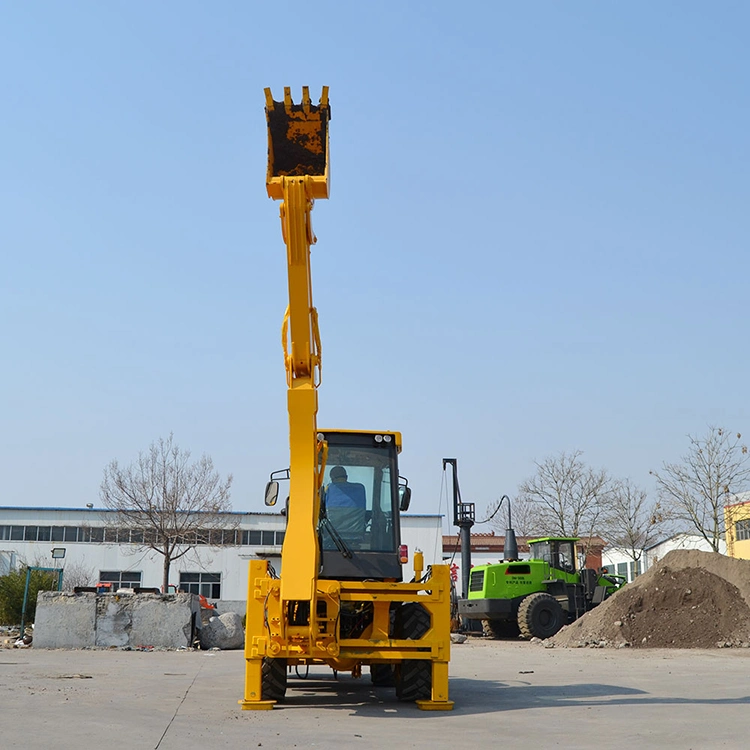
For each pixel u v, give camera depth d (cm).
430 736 725
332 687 1152
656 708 923
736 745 678
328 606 895
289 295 870
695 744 683
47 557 5312
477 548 6644
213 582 5384
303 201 840
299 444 888
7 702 932
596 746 673
